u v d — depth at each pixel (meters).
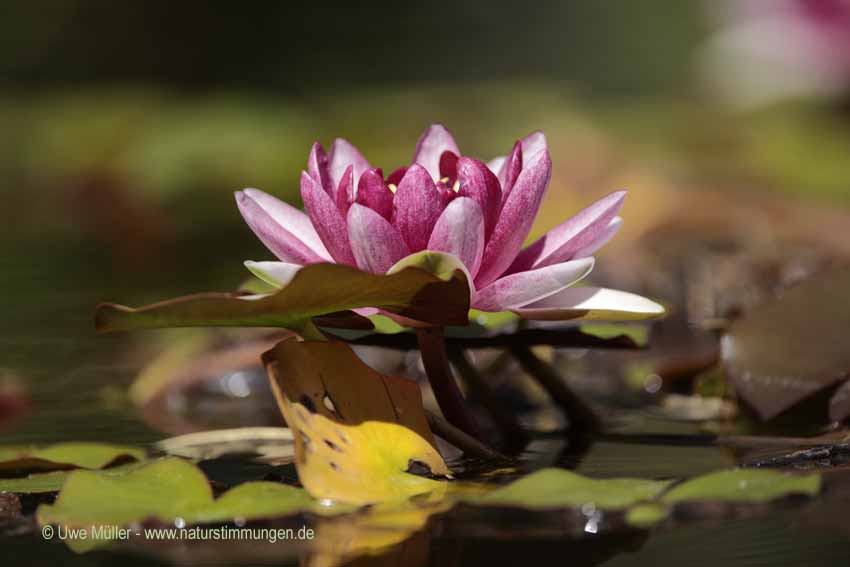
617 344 1.33
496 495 1.24
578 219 1.29
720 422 1.40
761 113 4.72
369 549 1.22
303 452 1.25
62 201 4.63
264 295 1.25
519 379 1.50
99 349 1.73
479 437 1.31
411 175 1.26
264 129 5.48
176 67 8.51
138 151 5.06
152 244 3.28
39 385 1.52
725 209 2.98
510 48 8.84
